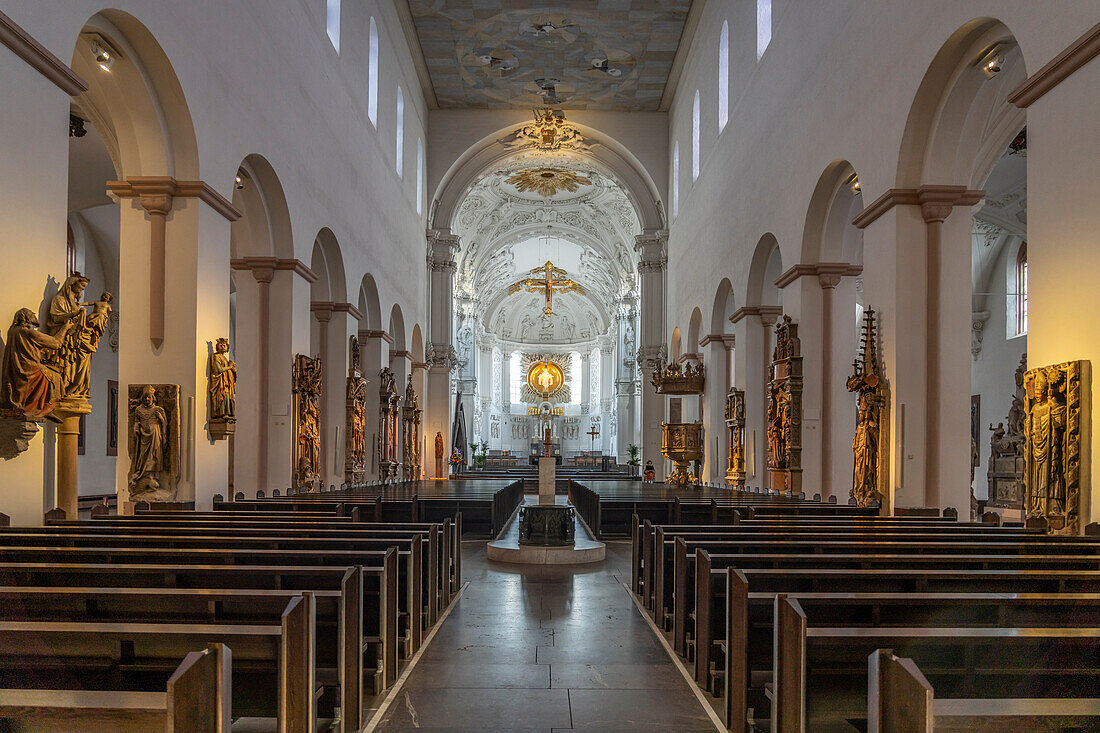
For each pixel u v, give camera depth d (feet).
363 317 69.56
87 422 62.69
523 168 108.17
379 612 17.97
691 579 21.86
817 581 15.66
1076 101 23.30
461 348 137.18
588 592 30.96
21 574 15.38
